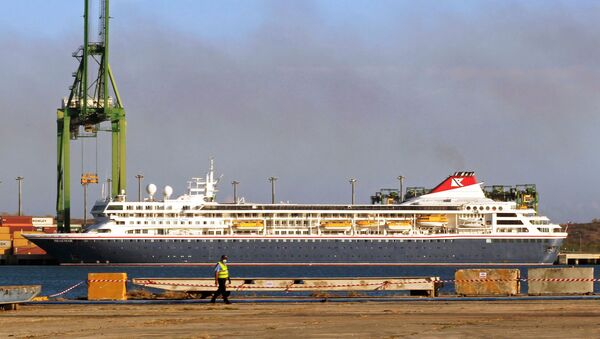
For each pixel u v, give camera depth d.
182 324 70.56
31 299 87.94
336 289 99.12
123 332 65.44
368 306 86.62
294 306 87.12
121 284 96.50
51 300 94.31
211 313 79.94
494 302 90.81
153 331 65.88
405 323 70.31
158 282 97.69
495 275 99.06
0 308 85.00
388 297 96.69
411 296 99.12
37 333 65.56
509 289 98.81
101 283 96.50
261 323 70.81
